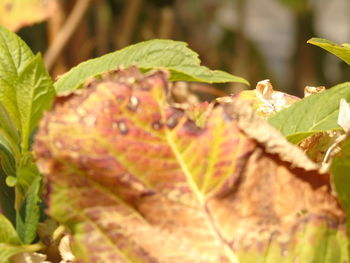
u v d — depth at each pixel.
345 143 0.36
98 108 0.33
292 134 0.39
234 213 0.33
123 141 0.33
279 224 0.33
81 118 0.32
